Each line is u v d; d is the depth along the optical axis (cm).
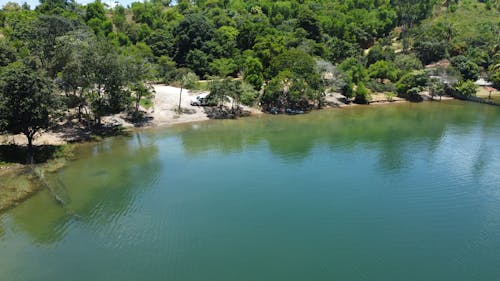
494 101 10994
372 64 12550
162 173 5262
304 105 9925
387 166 5575
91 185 4806
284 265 3269
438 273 3181
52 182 4834
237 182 4991
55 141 6388
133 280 3034
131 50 11469
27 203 4256
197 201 4431
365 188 4819
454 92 11788
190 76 8975
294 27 14362
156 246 3519
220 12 15675
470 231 3834
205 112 8762
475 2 18838
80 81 6738
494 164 5644
